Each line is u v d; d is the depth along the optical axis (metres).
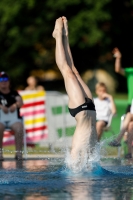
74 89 12.15
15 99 18.77
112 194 9.36
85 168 12.17
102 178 11.33
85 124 12.05
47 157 17.62
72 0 45.59
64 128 22.12
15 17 47.50
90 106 12.08
